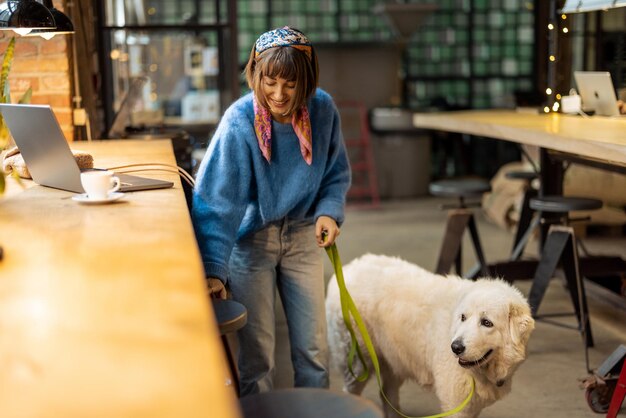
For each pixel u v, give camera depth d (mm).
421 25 9148
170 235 1891
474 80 9938
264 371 2832
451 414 2717
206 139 6953
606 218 5961
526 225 5539
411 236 7293
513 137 4414
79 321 1269
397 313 2965
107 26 6152
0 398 977
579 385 3510
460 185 4977
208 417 901
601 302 4844
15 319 1288
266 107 2596
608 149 3365
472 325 2566
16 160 2947
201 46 7027
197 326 1230
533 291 4312
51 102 4551
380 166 9453
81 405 950
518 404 3523
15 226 2023
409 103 9867
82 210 2238
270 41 2520
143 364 1075
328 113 2736
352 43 9508
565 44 5535
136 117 6426
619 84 6523
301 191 2666
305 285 2795
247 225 2730
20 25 3127
